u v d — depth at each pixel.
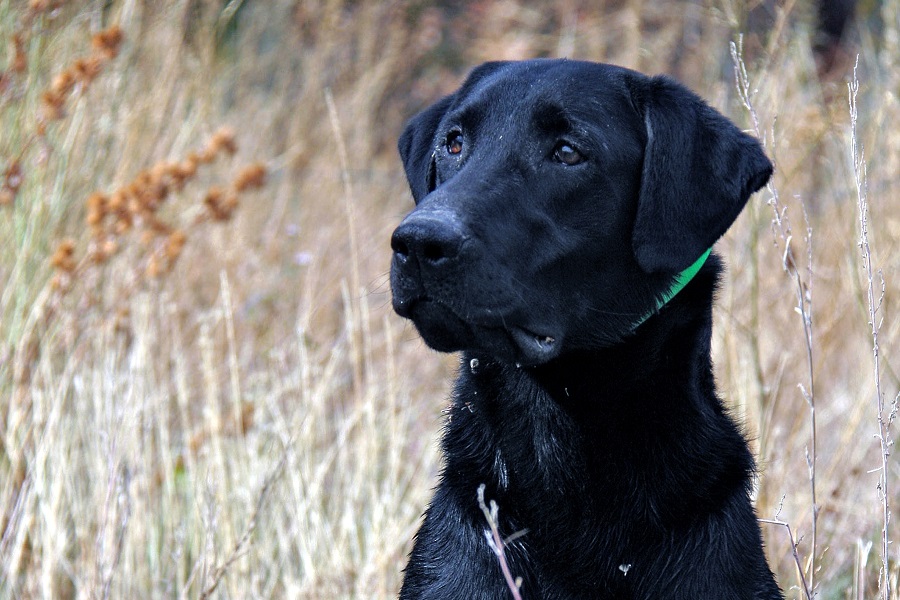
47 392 7.06
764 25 11.09
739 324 7.02
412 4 15.57
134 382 7.02
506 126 4.84
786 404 8.30
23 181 7.92
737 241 8.23
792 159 8.92
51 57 8.66
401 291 4.49
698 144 4.93
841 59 12.59
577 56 14.08
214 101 11.60
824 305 8.97
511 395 4.98
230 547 6.39
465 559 4.86
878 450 7.96
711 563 4.75
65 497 6.87
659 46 13.19
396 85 15.31
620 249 4.91
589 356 4.91
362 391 8.41
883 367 7.64
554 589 4.81
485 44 15.01
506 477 4.96
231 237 10.01
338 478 7.27
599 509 4.85
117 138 9.21
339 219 11.37
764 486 6.70
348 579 6.66
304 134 12.59
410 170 5.70
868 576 6.62
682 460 4.86
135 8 9.74
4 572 6.50
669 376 4.93
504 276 4.50
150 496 7.00
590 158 4.78
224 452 7.19
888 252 8.11
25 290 7.57
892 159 9.07
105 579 5.81
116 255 8.46
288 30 14.06
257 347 9.12
